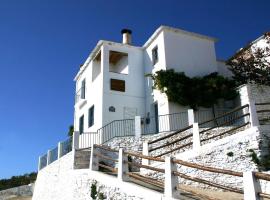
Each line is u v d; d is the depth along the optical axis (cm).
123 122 1914
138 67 2395
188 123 1784
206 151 1277
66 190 1477
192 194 875
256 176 625
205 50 2325
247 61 2145
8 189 2750
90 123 2369
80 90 2650
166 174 842
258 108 1828
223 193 1054
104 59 2303
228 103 2070
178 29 2253
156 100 2169
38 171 2258
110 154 1648
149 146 1681
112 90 2236
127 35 2584
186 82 2091
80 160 1531
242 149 1220
